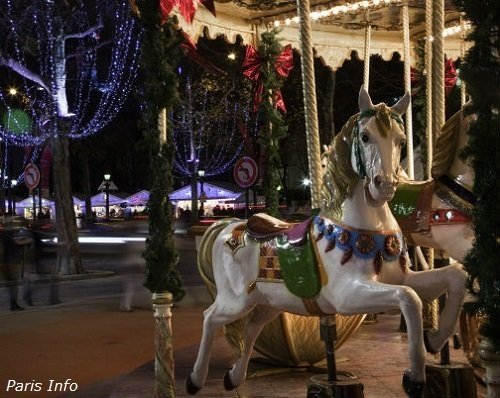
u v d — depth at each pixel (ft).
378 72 70.28
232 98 106.11
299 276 14.43
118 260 76.33
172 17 17.74
